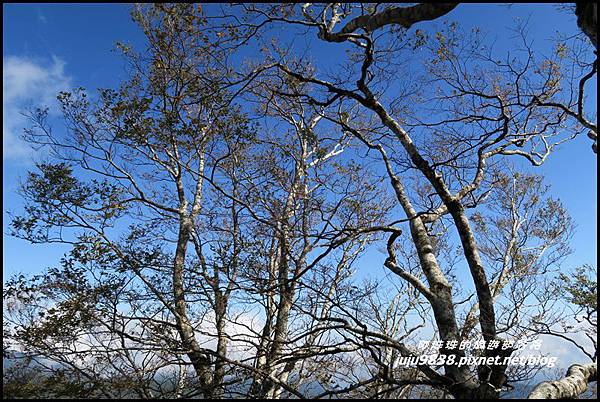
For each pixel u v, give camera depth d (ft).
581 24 16.85
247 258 31.81
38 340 24.39
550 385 19.38
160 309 29.84
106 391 20.98
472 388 18.61
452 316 20.89
